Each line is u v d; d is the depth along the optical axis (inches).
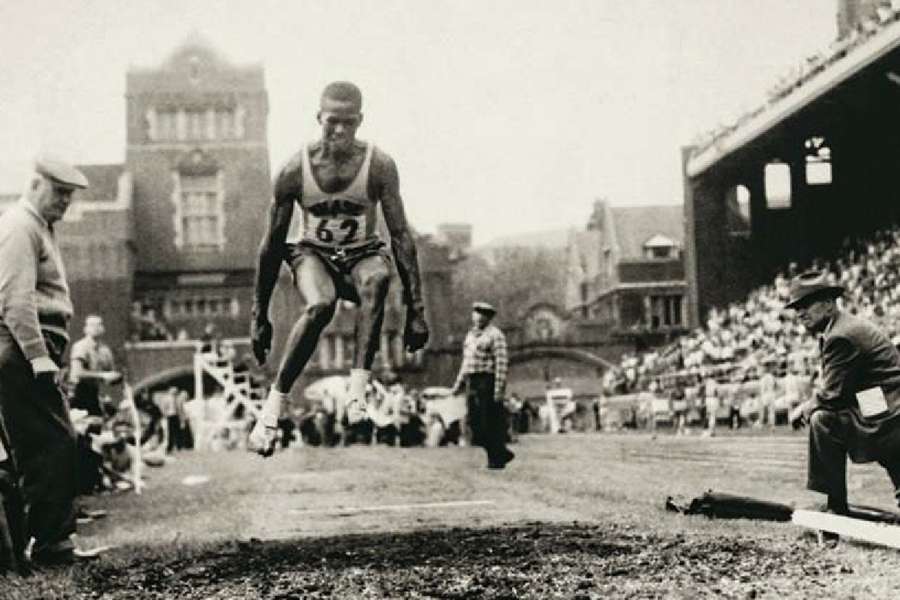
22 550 347.3
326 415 1617.9
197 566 323.0
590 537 339.6
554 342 2787.9
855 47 1456.7
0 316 343.0
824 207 1905.8
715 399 1154.7
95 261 2240.4
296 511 493.4
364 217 303.1
